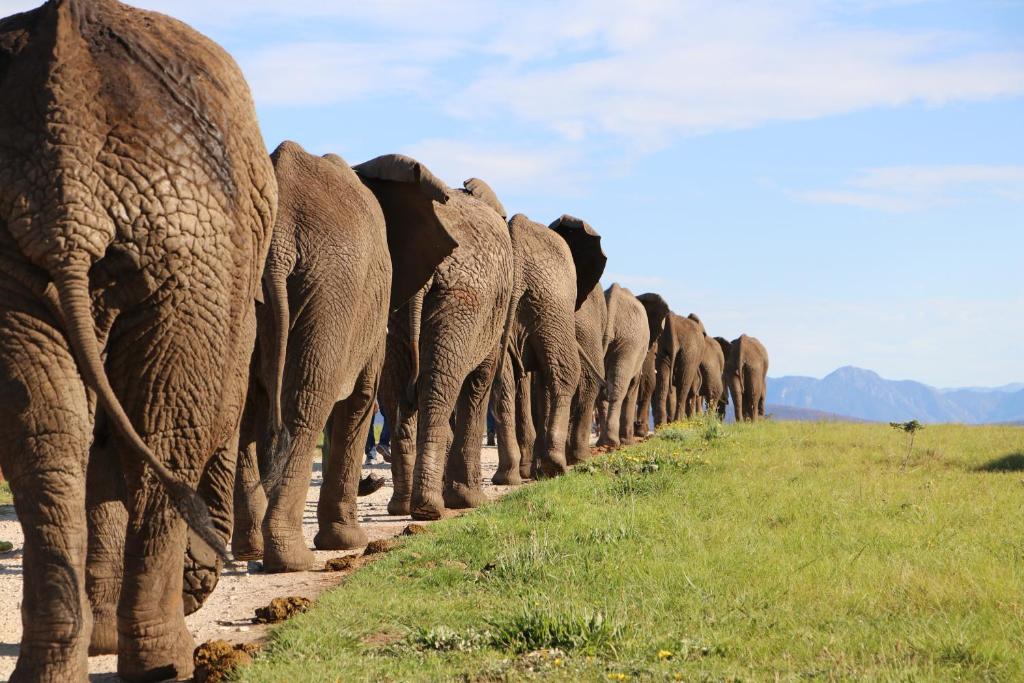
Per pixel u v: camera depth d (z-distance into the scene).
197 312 8.88
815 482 25.39
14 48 8.48
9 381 8.08
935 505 21.22
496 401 30.91
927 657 11.02
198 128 8.84
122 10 9.15
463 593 14.38
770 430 47.84
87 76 8.40
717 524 18.89
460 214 23.58
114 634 11.08
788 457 31.72
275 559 16.72
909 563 15.37
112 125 8.36
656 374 66.81
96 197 8.20
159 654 10.34
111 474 10.39
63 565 8.14
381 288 18.16
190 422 9.20
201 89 8.99
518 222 30.59
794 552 16.55
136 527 9.82
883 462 31.34
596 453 44.59
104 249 8.23
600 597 13.69
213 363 9.13
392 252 21.12
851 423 56.34
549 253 30.81
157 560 10.04
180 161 8.65
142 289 8.57
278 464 14.06
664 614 12.74
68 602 8.13
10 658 11.51
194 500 8.45
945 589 13.66
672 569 14.92
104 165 8.27
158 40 8.99
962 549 16.66
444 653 11.26
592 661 10.84
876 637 11.64
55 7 8.57
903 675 10.16
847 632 11.87
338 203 16.70
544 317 30.59
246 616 13.79
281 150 16.56
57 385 8.15
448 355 23.02
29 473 8.13
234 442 12.20
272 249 15.70
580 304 34.62
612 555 16.11
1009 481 25.97
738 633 11.91
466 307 23.22
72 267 8.05
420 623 12.55
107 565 10.88
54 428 8.13
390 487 31.77
